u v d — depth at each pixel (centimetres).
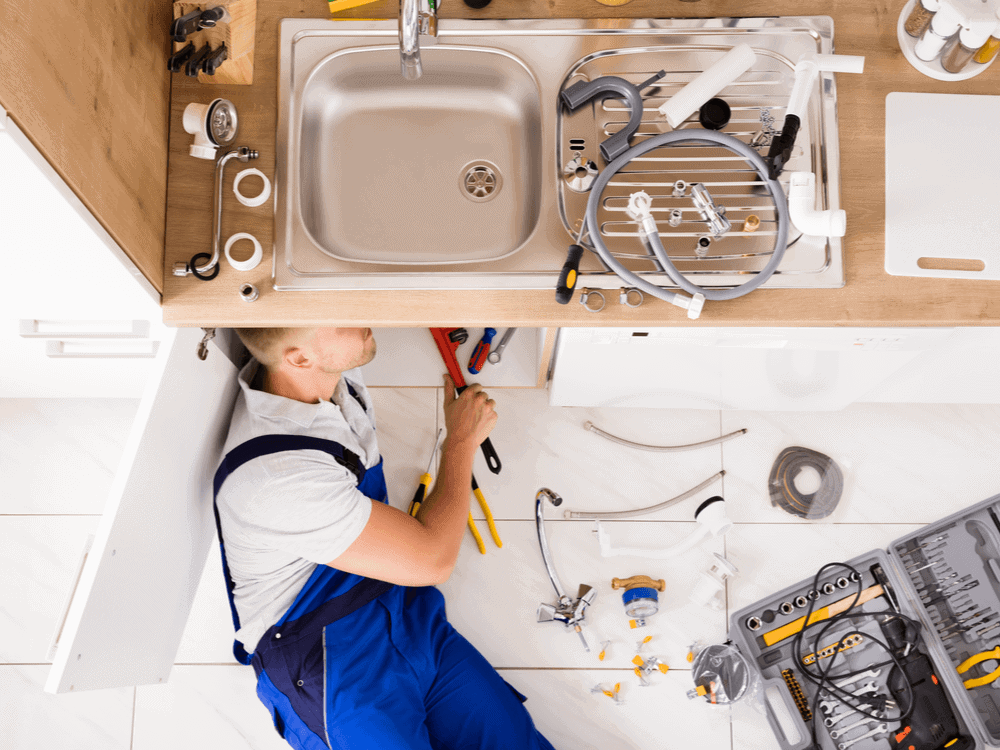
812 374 164
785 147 122
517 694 184
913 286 127
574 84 133
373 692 160
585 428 205
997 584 186
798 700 184
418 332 210
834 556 199
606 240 129
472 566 197
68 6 97
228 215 128
